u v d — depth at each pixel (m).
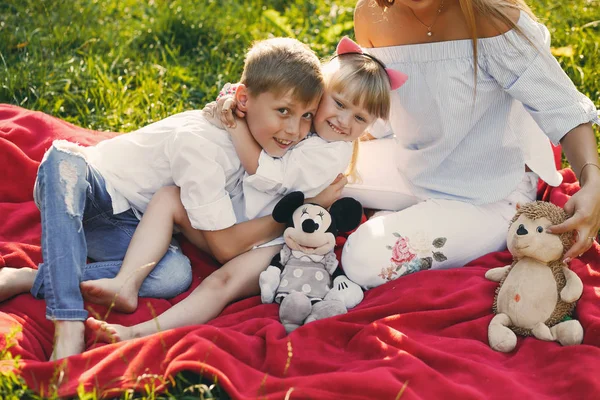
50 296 2.39
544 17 4.54
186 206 2.65
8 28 4.24
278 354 2.28
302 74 2.57
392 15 2.79
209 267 2.85
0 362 2.15
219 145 2.68
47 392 2.12
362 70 2.66
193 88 4.00
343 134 2.73
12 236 2.89
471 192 2.85
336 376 2.13
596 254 2.73
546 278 2.42
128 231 2.72
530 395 2.12
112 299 2.48
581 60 4.09
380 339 2.37
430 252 2.74
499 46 2.62
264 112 2.61
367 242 2.70
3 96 3.73
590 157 2.54
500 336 2.40
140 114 3.78
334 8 4.82
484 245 2.83
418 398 2.08
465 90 2.72
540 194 3.17
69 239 2.43
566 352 2.30
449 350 2.36
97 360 2.22
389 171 3.02
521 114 2.80
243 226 2.72
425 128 2.83
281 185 2.73
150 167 2.74
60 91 3.87
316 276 2.64
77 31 4.32
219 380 2.12
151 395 2.08
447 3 2.65
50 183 2.46
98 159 2.74
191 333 2.27
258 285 2.72
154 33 4.42
